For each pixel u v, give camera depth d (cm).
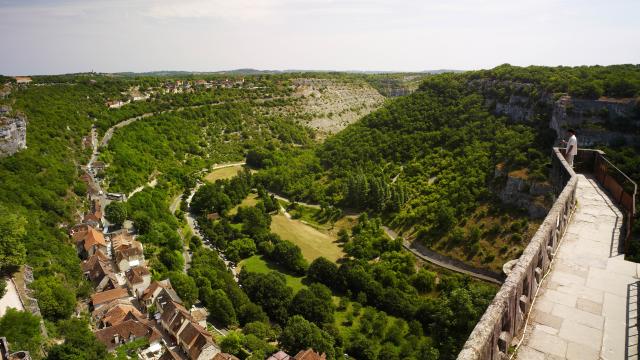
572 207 2125
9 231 5766
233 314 7444
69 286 6675
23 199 8112
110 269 8056
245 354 6334
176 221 11400
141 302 7381
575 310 1351
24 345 4462
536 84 11181
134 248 8625
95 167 11694
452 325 4975
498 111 12250
